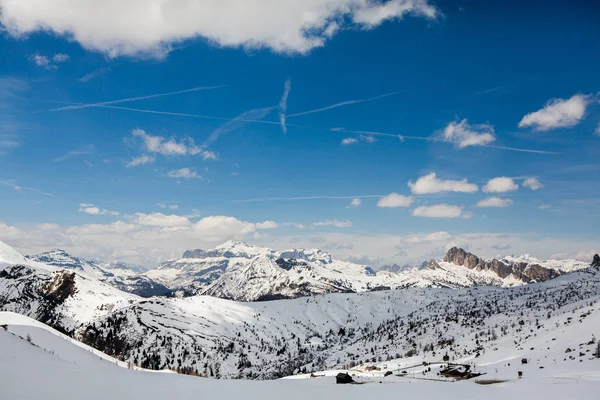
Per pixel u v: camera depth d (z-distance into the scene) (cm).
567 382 10262
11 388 4994
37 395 4950
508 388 9294
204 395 6788
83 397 5278
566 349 18100
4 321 10006
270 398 7162
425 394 8381
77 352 9550
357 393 8388
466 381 13812
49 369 6506
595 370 12875
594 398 7681
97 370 7612
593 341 18150
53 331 11075
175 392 6688
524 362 17475
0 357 6322
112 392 5819
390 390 8906
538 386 9475
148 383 7244
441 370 16350
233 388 8031
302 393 8031
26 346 7800
